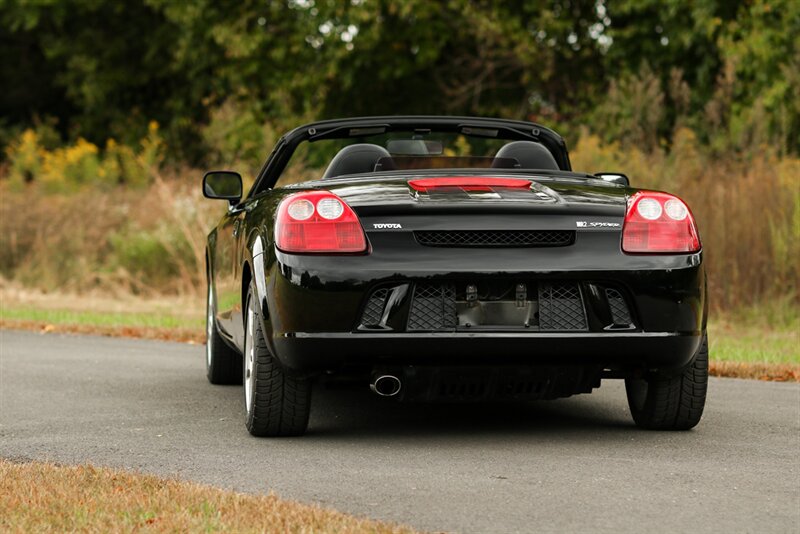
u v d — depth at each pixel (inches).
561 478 389.1
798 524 327.9
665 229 439.2
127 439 473.4
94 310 1218.0
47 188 1679.4
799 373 684.7
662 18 1948.8
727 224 1043.3
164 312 1196.5
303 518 319.0
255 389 456.8
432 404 566.6
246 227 499.2
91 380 674.2
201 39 2394.2
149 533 304.5
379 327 424.2
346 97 2329.0
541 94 2267.5
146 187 1610.5
